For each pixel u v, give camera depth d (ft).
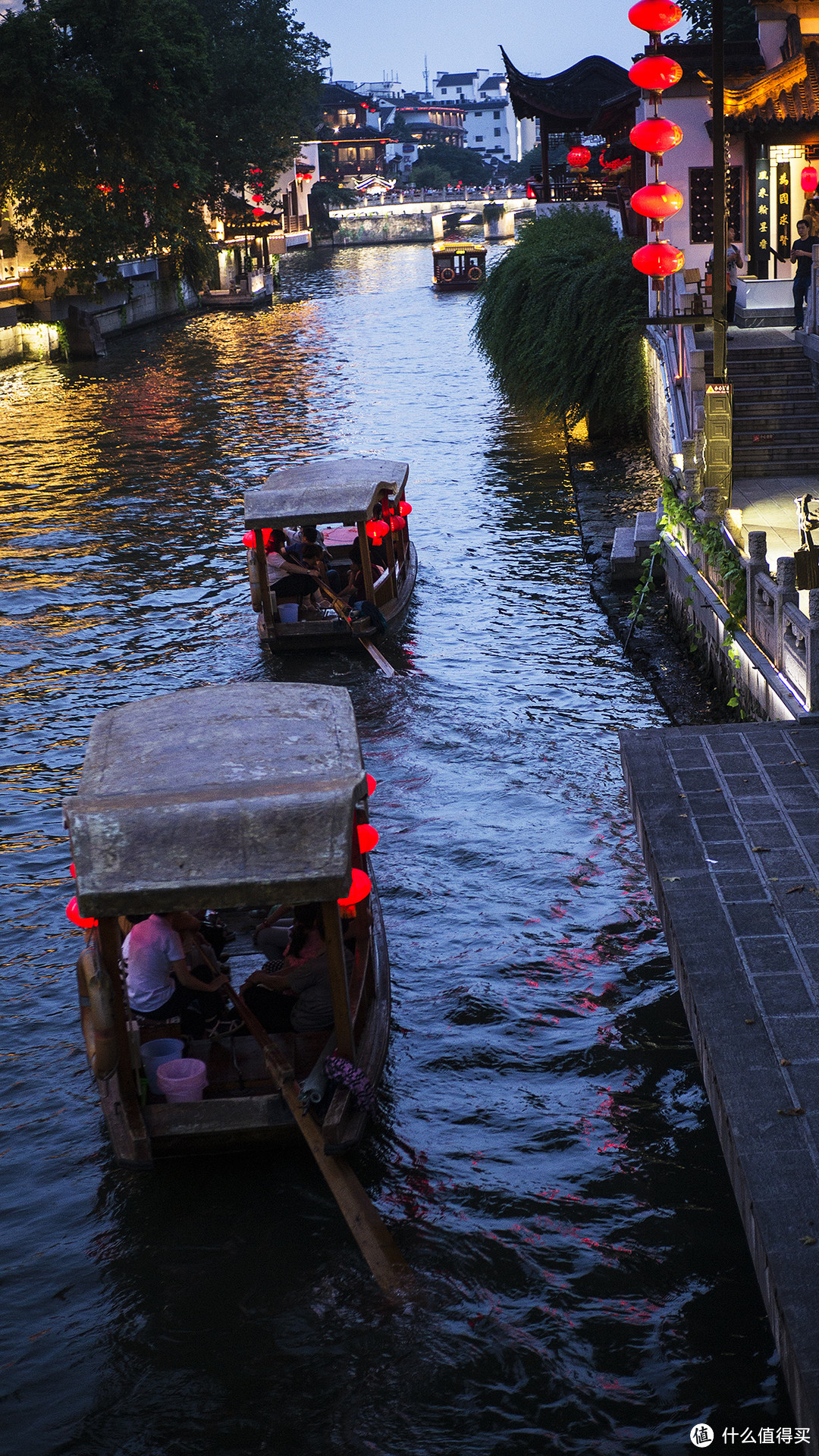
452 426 104.63
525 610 57.36
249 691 29.50
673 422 65.31
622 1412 19.53
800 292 68.23
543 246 92.07
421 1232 23.22
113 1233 23.59
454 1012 29.68
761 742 32.91
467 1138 25.66
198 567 67.92
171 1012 25.48
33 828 39.58
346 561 60.95
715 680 45.27
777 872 26.76
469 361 140.77
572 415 87.81
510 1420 19.49
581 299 81.87
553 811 38.91
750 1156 19.20
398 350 154.20
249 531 53.62
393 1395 20.06
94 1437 19.62
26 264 168.04
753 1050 21.48
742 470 60.70
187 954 26.08
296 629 52.47
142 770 25.27
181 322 200.64
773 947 24.25
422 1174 24.72
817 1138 19.49
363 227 406.41
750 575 39.63
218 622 58.49
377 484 54.34
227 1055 25.86
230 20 236.43
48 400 129.59
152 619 59.41
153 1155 24.76
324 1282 22.27
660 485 73.61
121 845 22.72
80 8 149.28
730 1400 19.61
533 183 170.81
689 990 23.30
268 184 239.50
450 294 220.23
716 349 54.39
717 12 49.83
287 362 149.18
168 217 167.22
